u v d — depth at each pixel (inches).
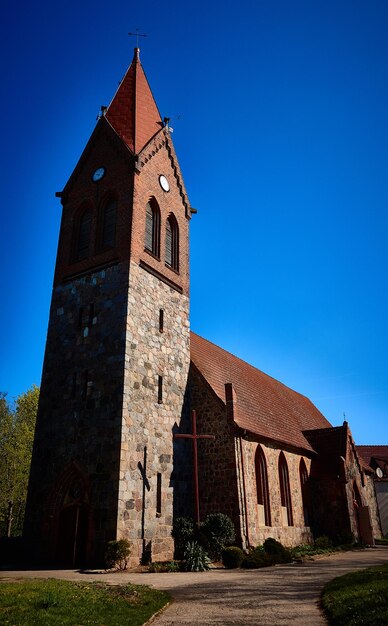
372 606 388.2
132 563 840.3
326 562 922.7
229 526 949.2
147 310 1076.5
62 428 991.0
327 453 1518.2
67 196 1262.3
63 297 1136.8
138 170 1152.8
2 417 1795.0
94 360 1009.5
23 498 1846.7
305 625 381.7
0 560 938.7
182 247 1283.2
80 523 898.1
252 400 1350.9
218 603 488.1
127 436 914.7
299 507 1326.3
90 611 420.2
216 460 1065.5
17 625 368.5
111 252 1091.3
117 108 1302.9
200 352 1317.7
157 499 954.1
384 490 2452.0
